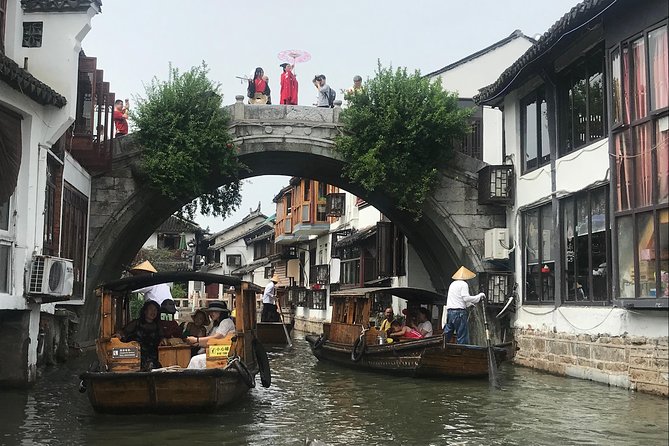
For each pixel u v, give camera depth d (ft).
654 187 34.14
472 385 41.22
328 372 50.21
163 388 29.04
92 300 55.01
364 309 51.21
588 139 42.98
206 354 32.32
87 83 48.65
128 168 54.90
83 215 52.16
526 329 50.98
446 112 55.52
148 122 53.52
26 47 38.34
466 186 58.23
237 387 32.68
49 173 41.34
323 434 27.61
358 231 89.56
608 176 39.93
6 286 34.47
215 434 27.12
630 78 36.32
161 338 34.76
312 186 106.42
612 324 39.09
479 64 76.64
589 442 25.98
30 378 37.37
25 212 35.76
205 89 55.01
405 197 56.03
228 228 191.31
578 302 43.96
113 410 29.55
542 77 47.96
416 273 72.74
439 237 59.62
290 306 124.36
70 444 25.04
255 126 57.11
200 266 171.42
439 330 52.39
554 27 40.60
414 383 42.75
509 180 55.06
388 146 55.31
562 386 39.83
